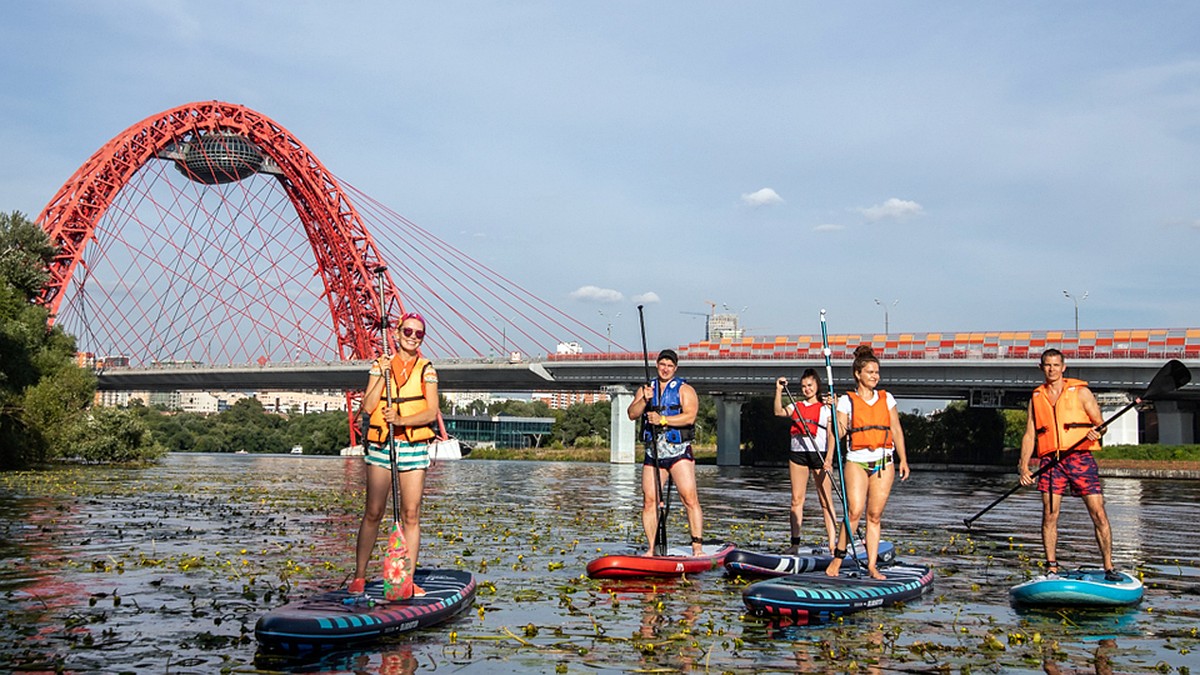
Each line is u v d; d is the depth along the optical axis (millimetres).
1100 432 11102
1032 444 11578
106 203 102562
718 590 10961
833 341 75562
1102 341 65938
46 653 7617
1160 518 23438
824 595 9406
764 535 17359
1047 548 11414
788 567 11891
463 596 9570
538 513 22672
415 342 9266
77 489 28812
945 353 71000
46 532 16312
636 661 7637
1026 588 10180
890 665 7574
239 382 115125
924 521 21531
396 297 114625
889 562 12750
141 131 105375
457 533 17203
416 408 9242
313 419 175375
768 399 99500
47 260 63625
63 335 57781
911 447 94000
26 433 45719
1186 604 10359
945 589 11172
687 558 12180
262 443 172750
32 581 11141
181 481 36375
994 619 9383
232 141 109000
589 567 11844
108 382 118688
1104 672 7418
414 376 9289
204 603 9805
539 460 118688
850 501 10859
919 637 8586
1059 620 9414
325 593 9250
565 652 7898
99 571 11938
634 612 9609
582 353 91562
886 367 72438
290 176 110562
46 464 49094
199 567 12320
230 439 172750
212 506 23141
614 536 16984
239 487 32844
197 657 7547
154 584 10938
